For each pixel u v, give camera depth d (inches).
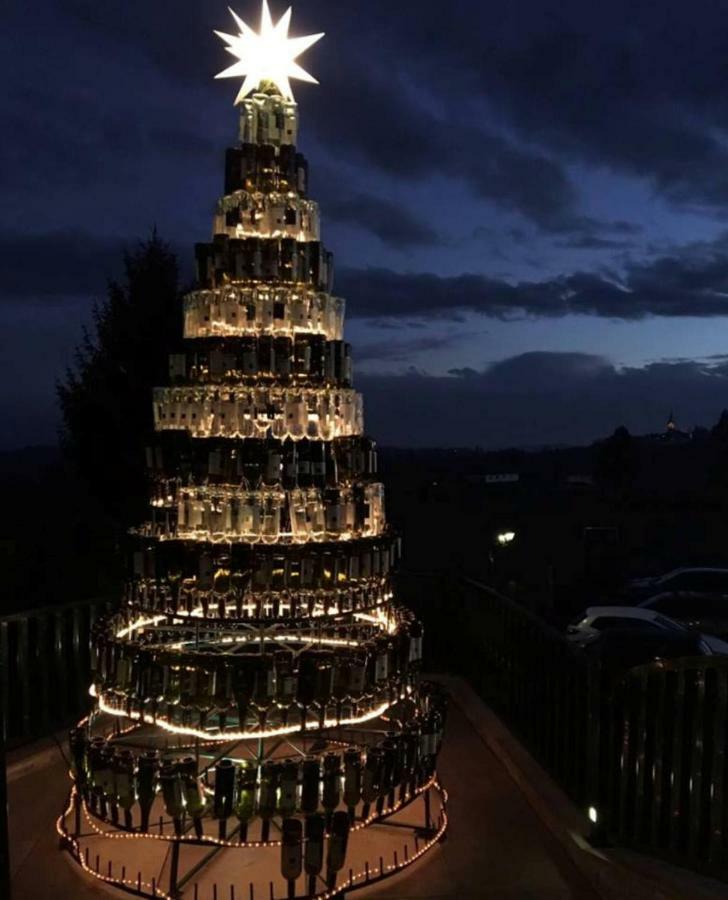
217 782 193.8
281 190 226.7
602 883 206.4
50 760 281.6
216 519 208.1
